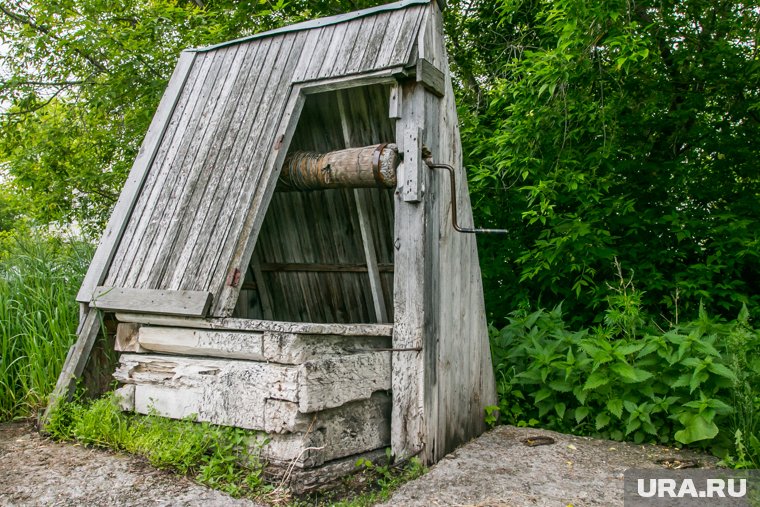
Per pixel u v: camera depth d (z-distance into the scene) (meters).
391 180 3.94
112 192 8.93
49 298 5.40
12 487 3.41
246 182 4.16
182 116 4.89
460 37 8.98
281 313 5.79
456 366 4.23
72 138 8.76
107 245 4.62
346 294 5.41
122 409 4.22
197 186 4.43
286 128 4.20
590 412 4.66
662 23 6.43
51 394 4.46
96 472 3.59
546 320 5.38
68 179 8.32
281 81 4.42
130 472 3.59
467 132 7.27
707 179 6.97
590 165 6.18
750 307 6.23
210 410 3.75
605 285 6.41
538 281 6.80
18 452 3.98
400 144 3.92
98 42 7.71
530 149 6.12
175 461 3.60
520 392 4.93
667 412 4.24
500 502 3.22
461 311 4.33
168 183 4.62
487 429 4.64
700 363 4.02
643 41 5.30
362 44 4.14
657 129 6.96
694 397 4.27
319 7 8.41
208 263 4.02
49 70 8.51
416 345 3.79
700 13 6.73
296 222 5.36
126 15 8.41
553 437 4.41
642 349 4.41
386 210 4.93
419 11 4.08
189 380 3.90
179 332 4.05
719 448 4.05
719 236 6.30
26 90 8.34
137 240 4.51
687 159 6.99
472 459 3.90
